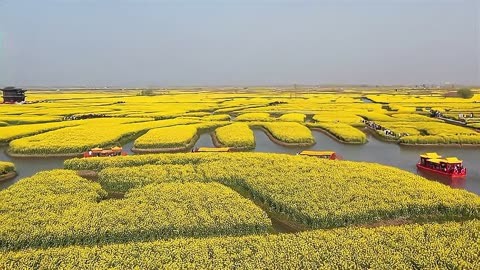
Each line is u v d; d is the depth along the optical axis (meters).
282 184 35.66
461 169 46.16
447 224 26.97
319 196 32.28
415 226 26.78
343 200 31.31
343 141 68.94
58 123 79.75
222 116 95.31
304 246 23.48
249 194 36.75
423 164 49.88
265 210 32.88
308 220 29.03
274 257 22.17
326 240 24.38
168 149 60.28
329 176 37.91
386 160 55.56
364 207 29.80
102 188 38.59
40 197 32.41
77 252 22.98
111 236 26.05
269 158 46.25
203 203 30.80
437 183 36.47
